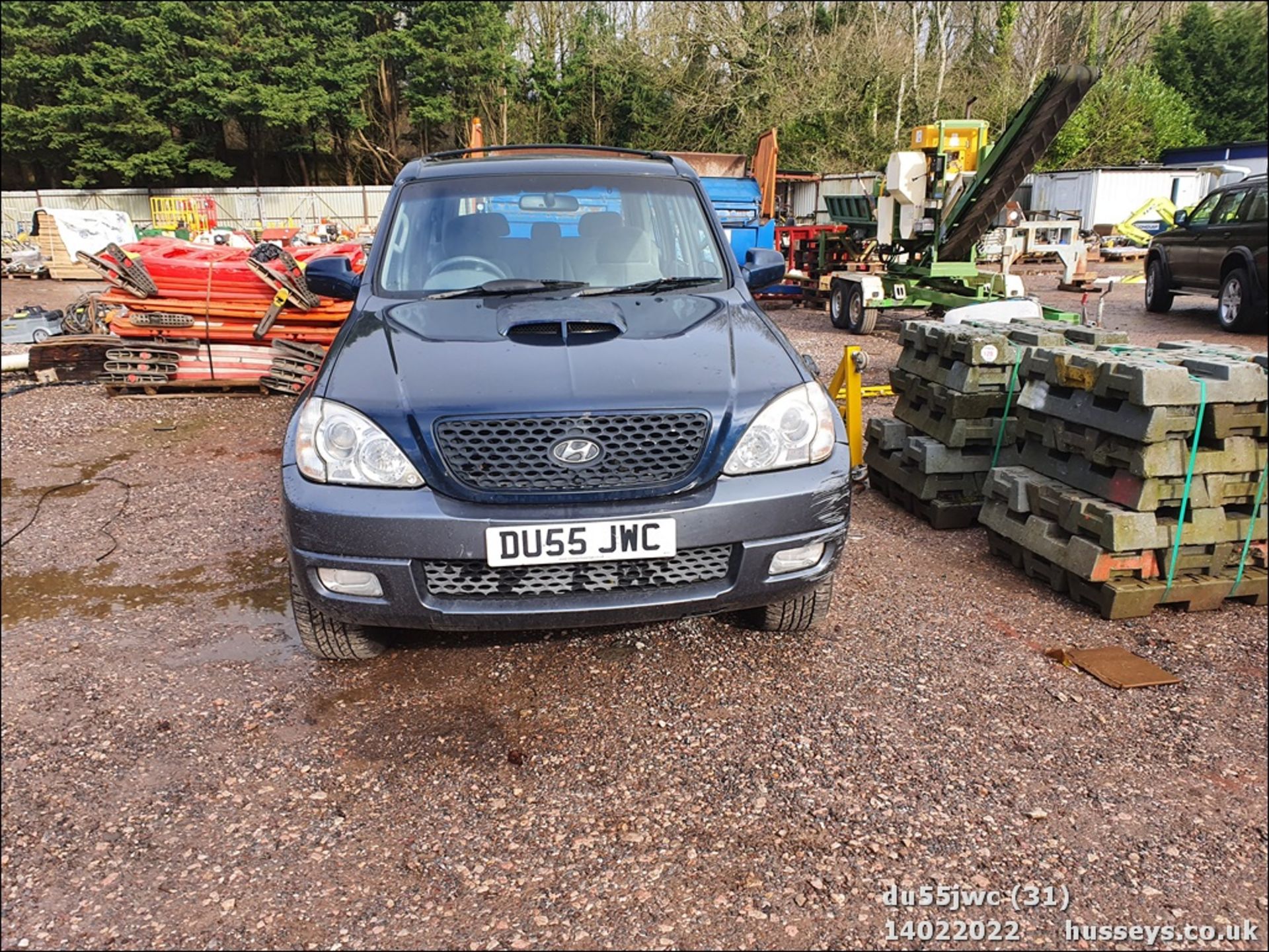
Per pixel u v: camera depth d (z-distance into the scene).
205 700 3.24
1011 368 4.63
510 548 2.75
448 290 3.80
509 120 38.06
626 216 4.09
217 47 36.38
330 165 43.94
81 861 2.43
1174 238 13.16
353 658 3.46
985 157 10.38
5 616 3.99
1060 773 2.75
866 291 11.95
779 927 2.18
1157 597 3.75
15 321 10.78
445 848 2.46
